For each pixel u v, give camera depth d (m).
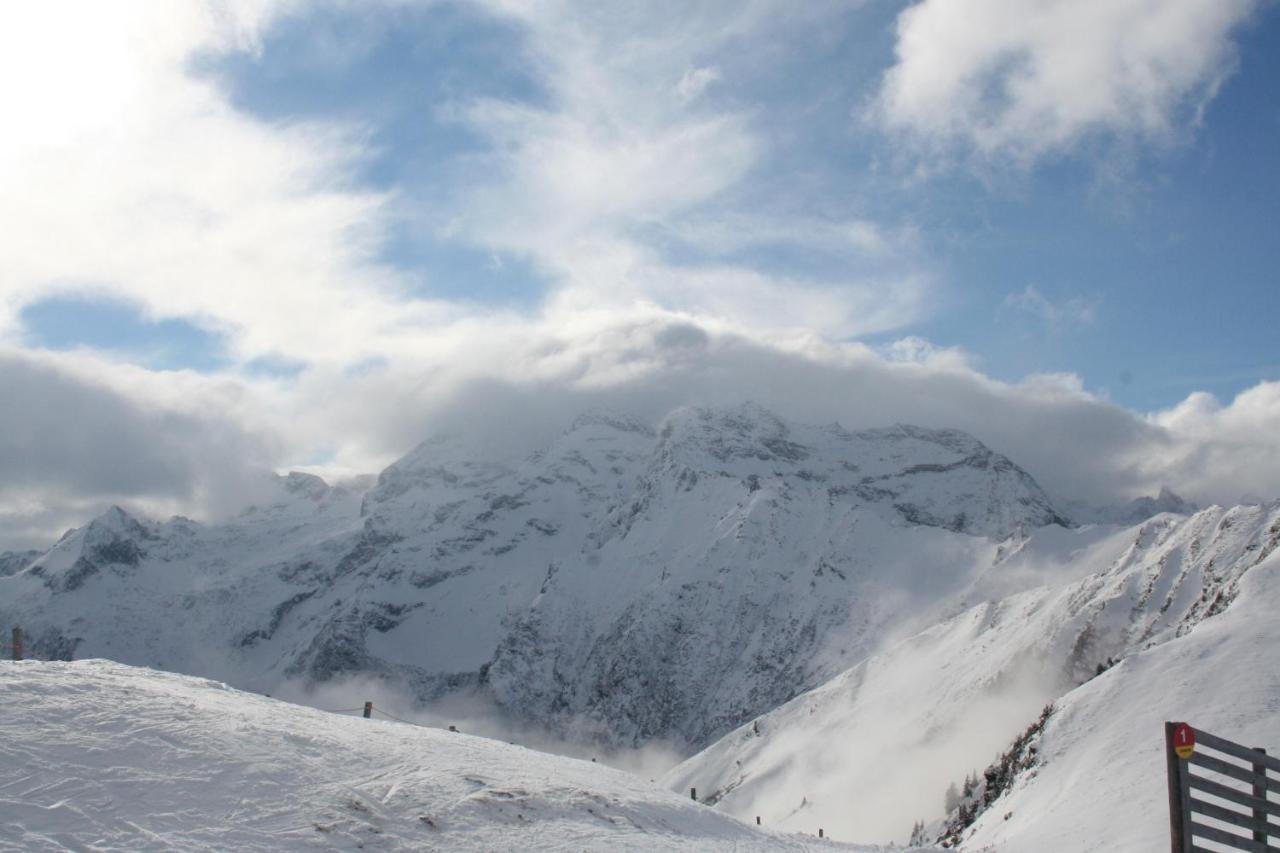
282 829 15.98
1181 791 15.69
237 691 25.72
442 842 16.72
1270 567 75.75
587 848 17.50
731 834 21.83
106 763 16.92
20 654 25.69
